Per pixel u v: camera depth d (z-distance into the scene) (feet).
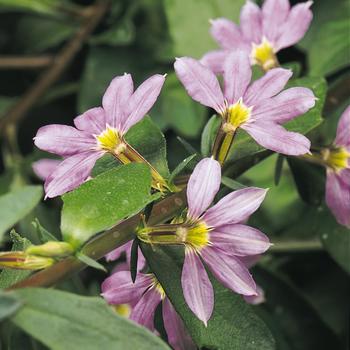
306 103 0.73
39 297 0.66
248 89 0.74
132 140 0.75
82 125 0.73
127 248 0.76
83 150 0.72
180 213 0.72
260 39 0.85
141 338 0.65
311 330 0.94
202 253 0.70
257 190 0.70
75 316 0.66
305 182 0.82
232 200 0.70
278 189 0.98
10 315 0.65
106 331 0.65
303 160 0.82
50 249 0.68
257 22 0.85
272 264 0.99
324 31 0.97
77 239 0.68
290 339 0.93
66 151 0.72
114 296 0.73
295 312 0.94
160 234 0.70
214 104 0.73
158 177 0.72
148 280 0.73
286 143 0.72
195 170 0.70
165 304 0.74
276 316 0.94
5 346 0.68
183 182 0.73
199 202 0.70
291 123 0.79
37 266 0.68
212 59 0.85
